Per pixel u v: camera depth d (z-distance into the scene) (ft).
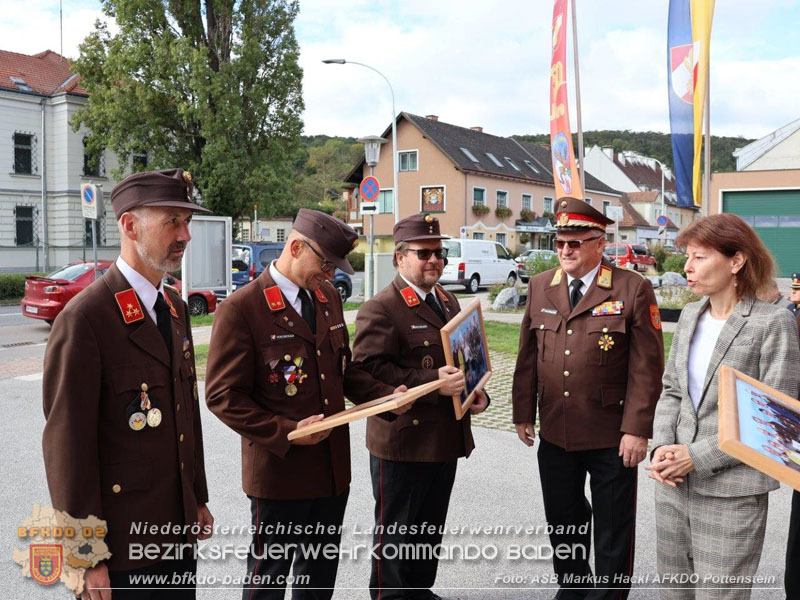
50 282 44.50
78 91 99.66
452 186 117.80
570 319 10.74
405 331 10.73
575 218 10.55
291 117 90.12
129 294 7.33
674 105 31.32
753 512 8.09
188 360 8.00
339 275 62.08
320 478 9.20
